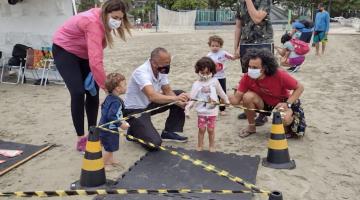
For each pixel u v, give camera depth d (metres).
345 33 29.61
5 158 4.98
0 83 9.66
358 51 16.62
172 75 10.76
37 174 4.57
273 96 5.50
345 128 6.10
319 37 14.94
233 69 11.75
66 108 7.43
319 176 4.43
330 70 11.53
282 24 35.91
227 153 5.01
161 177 4.31
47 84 9.56
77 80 4.90
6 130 6.18
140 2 51.06
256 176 4.38
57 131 6.09
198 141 5.11
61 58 4.90
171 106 5.47
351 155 5.03
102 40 4.78
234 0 44.78
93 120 5.31
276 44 18.89
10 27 9.62
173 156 4.88
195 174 4.38
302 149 5.19
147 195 3.92
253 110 5.16
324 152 5.11
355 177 4.42
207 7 44.06
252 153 5.07
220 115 6.78
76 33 4.80
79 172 4.59
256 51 5.18
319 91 8.66
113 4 4.54
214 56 6.52
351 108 7.25
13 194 3.16
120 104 4.55
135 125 5.20
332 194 4.04
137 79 5.04
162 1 45.12
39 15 9.23
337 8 59.84
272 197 3.04
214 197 3.84
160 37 25.23
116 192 3.29
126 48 18.11
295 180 4.32
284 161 4.66
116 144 4.61
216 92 5.09
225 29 34.97
